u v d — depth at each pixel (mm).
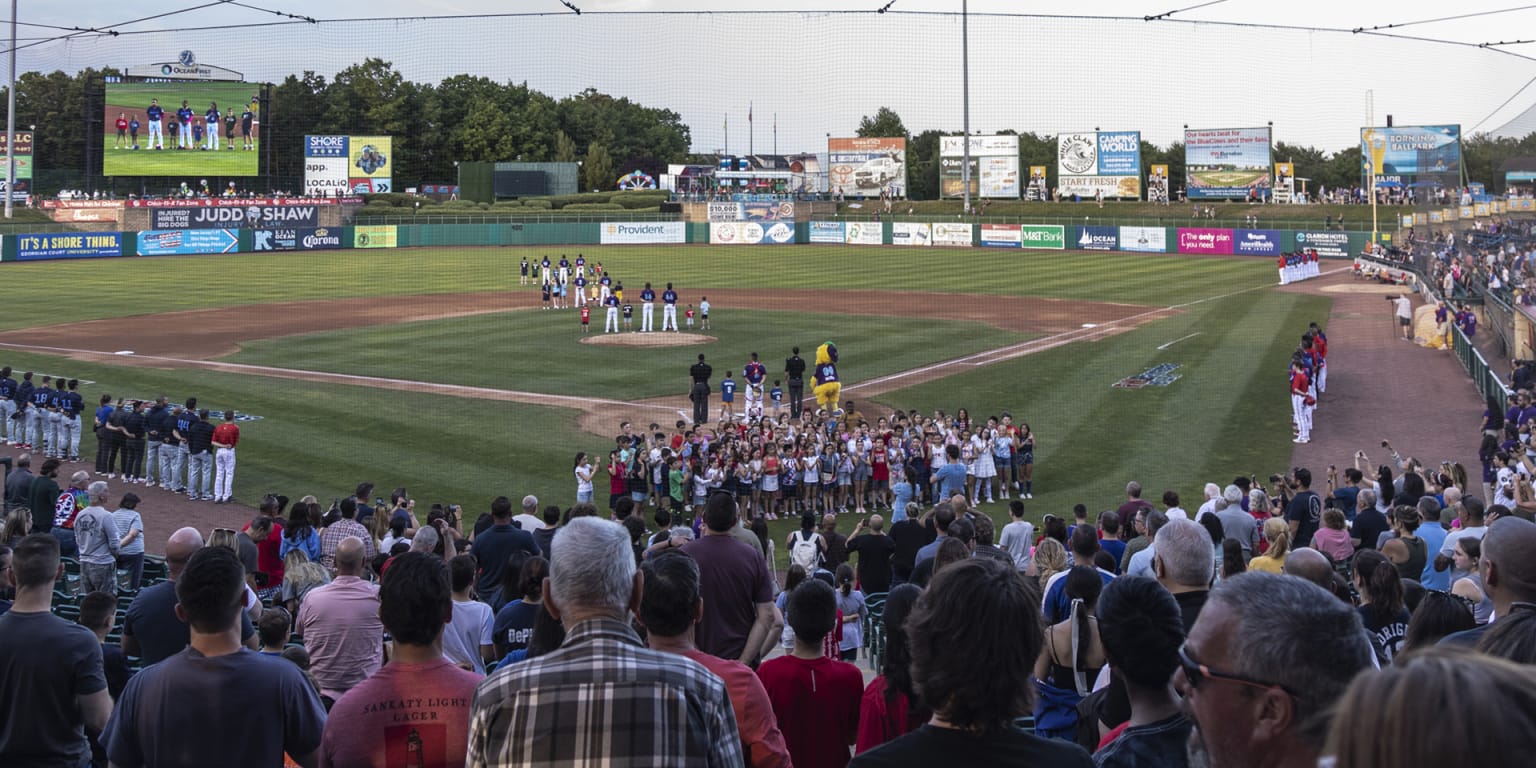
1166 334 44781
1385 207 87688
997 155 105688
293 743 5684
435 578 5266
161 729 5414
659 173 116812
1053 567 9984
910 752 3984
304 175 94938
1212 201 100938
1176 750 4422
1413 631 6219
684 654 5625
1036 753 3945
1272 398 33406
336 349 42156
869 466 25391
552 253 88688
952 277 68750
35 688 6281
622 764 4211
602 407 32594
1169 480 25500
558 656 4422
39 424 29188
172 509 24062
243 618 8047
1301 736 3334
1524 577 5484
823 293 61125
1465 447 27875
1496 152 53969
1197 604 6094
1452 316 40562
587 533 4609
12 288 61875
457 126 101938
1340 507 18328
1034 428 30266
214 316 51344
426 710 5191
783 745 5531
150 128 91062
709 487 23938
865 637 13828
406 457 27297
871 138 109750
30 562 6391
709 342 44094
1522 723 1950
